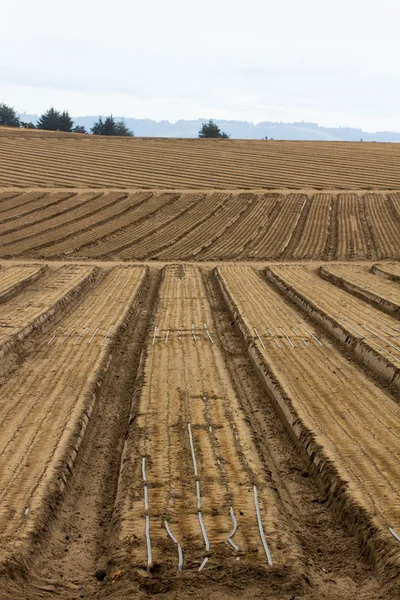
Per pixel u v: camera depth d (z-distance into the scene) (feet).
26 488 30.25
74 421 38.47
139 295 80.02
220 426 37.91
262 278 93.71
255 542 26.13
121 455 36.32
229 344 59.16
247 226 133.49
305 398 42.09
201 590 23.25
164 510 28.48
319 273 97.66
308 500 31.24
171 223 136.67
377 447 34.58
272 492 30.32
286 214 142.31
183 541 26.22
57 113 435.12
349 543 27.35
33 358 52.47
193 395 43.21
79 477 33.78
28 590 23.66
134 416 39.52
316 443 34.99
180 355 52.85
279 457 35.88
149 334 59.82
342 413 39.58
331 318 63.21
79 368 49.16
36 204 148.87
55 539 27.73
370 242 120.47
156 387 44.88
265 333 59.00
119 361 54.13
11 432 37.04
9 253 109.70
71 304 75.92
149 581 23.72
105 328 61.67
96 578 24.94
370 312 66.69
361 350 53.01
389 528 26.61
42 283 85.92
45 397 42.86
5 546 25.50
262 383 47.96
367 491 29.73
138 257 110.11
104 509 30.73
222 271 97.19
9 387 45.27
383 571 24.66
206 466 32.71
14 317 64.08
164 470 32.27
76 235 124.98
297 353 52.85
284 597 23.08
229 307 73.26
